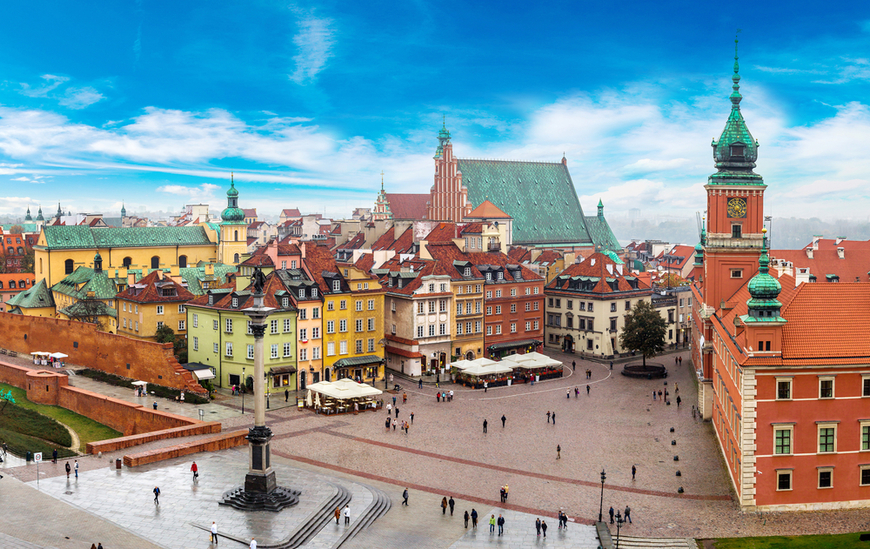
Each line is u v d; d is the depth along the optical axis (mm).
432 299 138875
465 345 145500
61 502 70188
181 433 92500
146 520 66250
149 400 113562
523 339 157000
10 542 59125
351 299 129875
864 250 147750
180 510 68875
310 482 77438
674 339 175000
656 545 64625
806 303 75250
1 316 153875
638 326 143000
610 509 69875
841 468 71812
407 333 137875
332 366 128250
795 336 72562
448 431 100438
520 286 155750
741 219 109000
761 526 68438
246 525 65625
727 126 109938
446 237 184125
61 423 106375
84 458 84625
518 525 69000
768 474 71562
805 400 71000
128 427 102938
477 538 66000
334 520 68562
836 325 73688
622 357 160625
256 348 71250
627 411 112062
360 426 102562
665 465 86312
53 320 141625
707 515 71250
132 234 196250
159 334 138125
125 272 167000
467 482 80625
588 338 161250
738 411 75125
